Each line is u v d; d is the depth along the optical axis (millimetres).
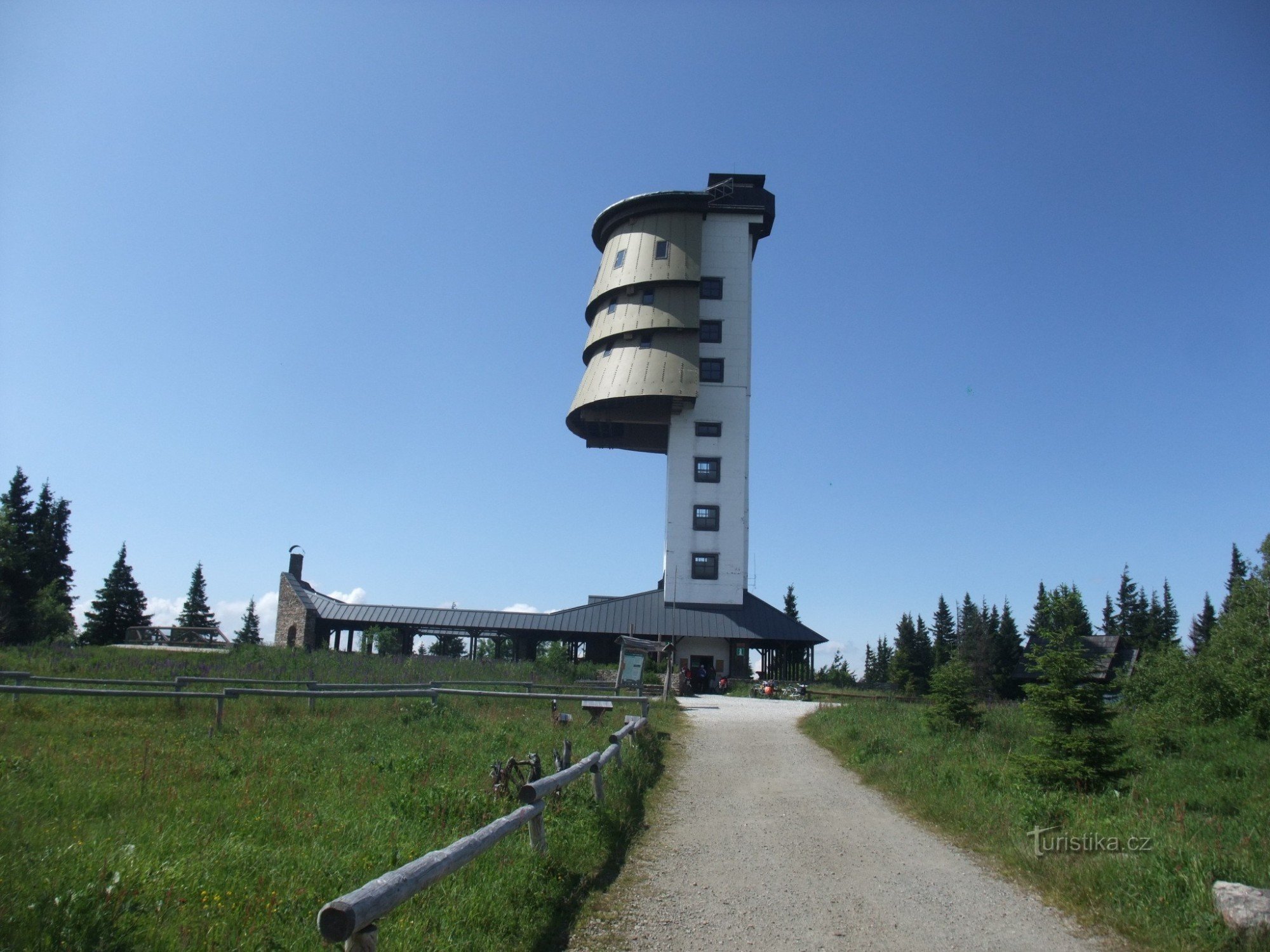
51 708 19531
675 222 57875
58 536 68688
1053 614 15062
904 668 74000
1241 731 22750
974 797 13273
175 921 6223
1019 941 7672
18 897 6102
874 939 7684
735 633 53500
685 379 55375
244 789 11148
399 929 6496
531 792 8891
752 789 15609
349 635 56156
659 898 8711
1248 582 32719
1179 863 9062
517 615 53969
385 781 12344
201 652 41375
